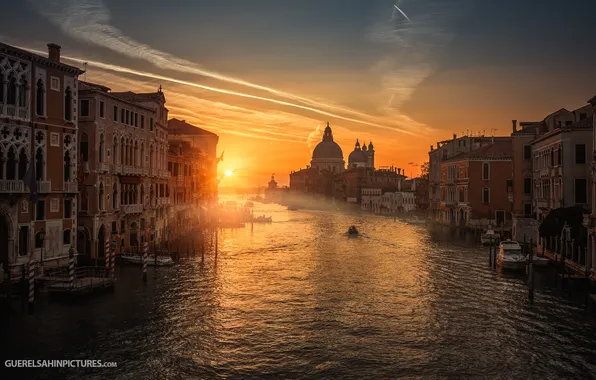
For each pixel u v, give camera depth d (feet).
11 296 103.35
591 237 116.26
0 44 104.99
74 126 127.54
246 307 104.47
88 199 138.10
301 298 112.37
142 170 166.50
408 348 82.02
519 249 146.51
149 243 174.91
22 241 111.86
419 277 136.87
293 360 77.10
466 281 131.03
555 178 154.10
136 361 75.56
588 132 145.07
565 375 72.23
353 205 629.51
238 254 180.65
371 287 123.95
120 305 102.89
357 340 85.61
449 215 292.40
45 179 118.01
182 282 126.11
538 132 197.06
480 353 80.02
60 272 116.67
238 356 78.33
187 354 78.64
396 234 266.77
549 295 114.73
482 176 251.19
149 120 174.60
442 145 326.03
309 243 222.28
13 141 110.01
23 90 113.19
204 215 281.13
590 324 93.66
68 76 125.80
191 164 246.68
